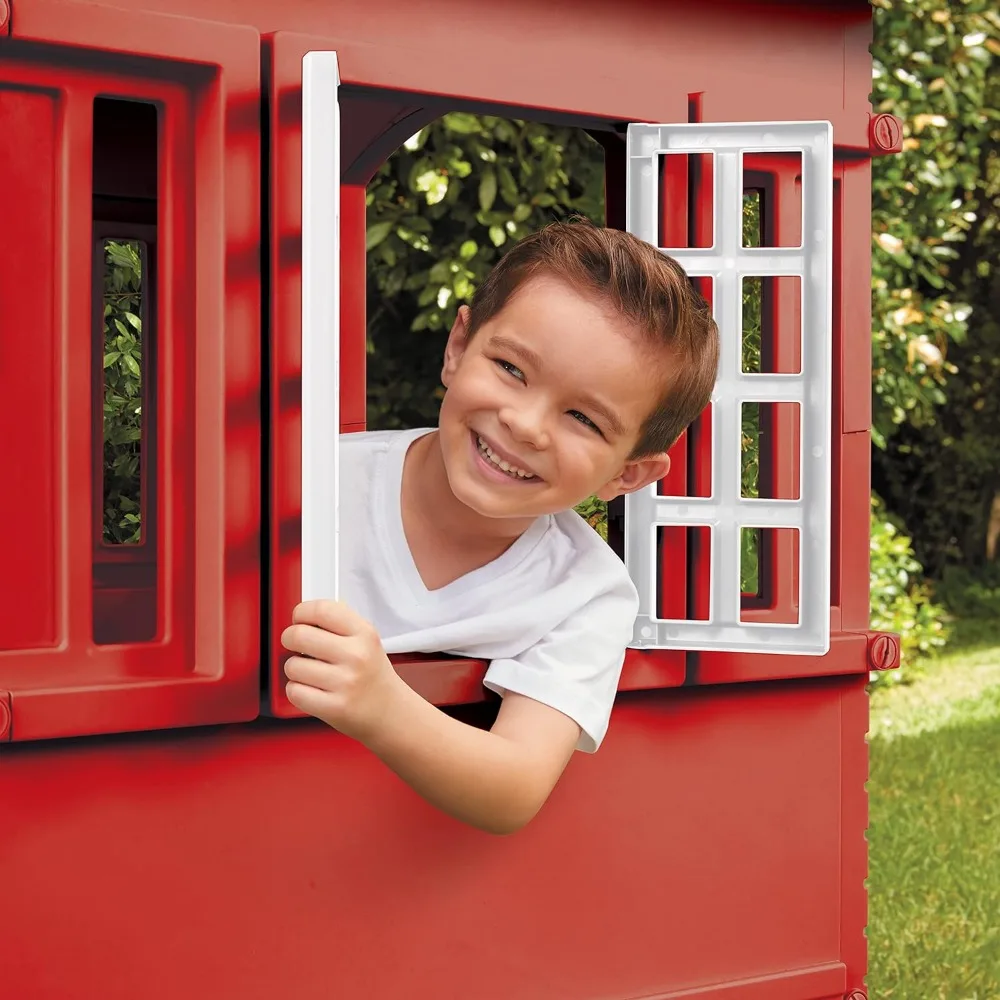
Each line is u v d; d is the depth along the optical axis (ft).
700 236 6.05
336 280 4.42
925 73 18.75
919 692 19.94
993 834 13.78
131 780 4.83
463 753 4.65
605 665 5.32
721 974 6.15
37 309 4.60
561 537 5.63
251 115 4.84
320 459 4.41
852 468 6.56
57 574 4.66
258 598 4.87
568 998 5.74
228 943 5.00
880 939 10.95
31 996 4.67
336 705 4.32
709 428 6.04
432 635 5.22
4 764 4.62
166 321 4.87
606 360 4.75
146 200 7.84
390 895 5.32
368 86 5.13
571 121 5.81
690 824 6.09
